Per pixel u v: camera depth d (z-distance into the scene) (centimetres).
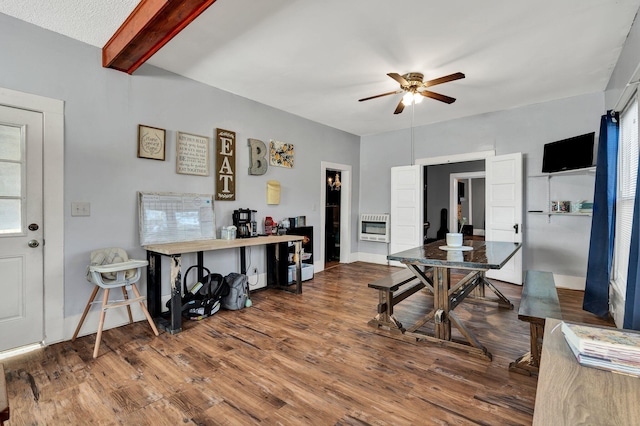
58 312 263
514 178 447
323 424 163
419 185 557
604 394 79
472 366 221
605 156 313
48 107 258
